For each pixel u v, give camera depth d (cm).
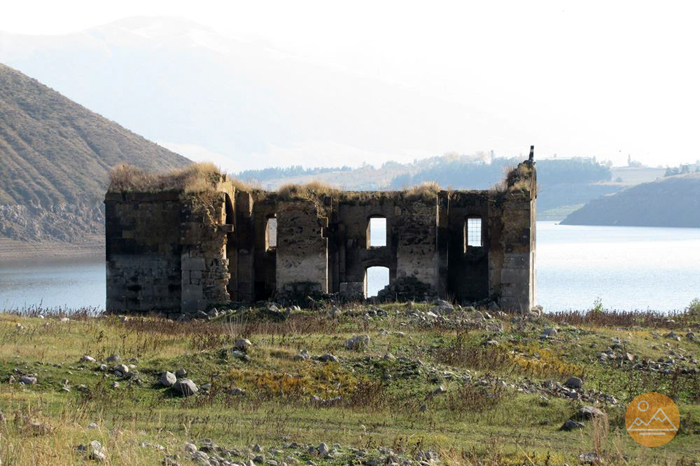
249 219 11238
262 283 11400
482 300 10731
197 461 3897
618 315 10525
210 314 9800
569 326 8631
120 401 5444
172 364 6184
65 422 4291
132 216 10731
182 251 10331
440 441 4700
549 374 6656
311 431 4881
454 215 11338
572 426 5112
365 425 5072
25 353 6275
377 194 11331
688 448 4778
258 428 4875
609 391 6328
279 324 8531
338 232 11319
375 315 8712
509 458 4378
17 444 3772
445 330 7988
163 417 5088
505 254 10388
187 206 10312
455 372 6350
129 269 10744
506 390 5838
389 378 6100
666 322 9794
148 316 10019
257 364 6291
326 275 10631
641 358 7394
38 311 9056
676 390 6325
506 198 10444
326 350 6812
